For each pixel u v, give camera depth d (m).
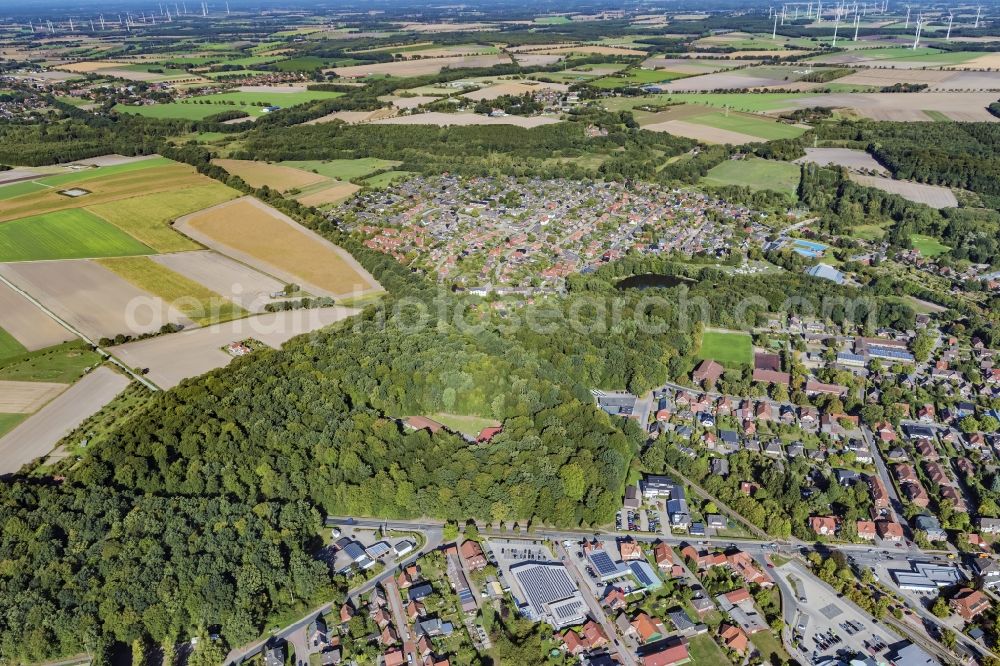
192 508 186.12
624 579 176.00
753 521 193.62
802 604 169.50
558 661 155.50
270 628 164.25
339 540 189.50
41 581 165.50
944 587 173.38
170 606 159.88
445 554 184.12
